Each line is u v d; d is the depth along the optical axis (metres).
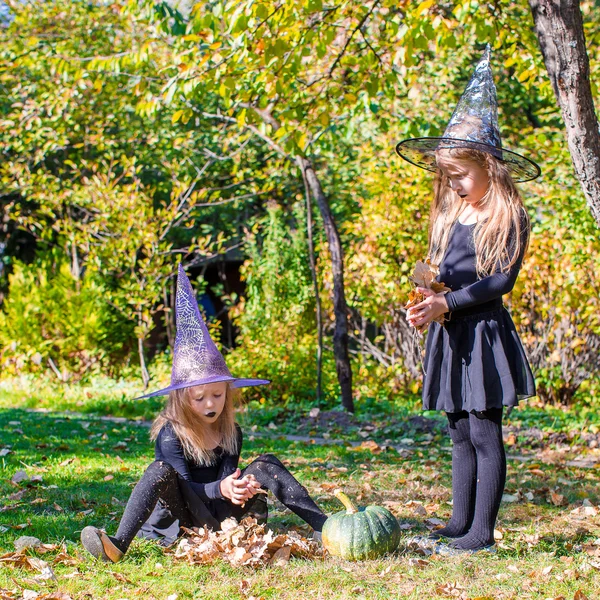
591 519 4.60
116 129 14.84
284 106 7.73
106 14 12.95
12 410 9.84
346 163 13.80
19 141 12.89
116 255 12.77
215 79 6.60
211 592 3.12
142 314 12.64
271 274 12.91
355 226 11.84
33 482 5.30
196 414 3.78
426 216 11.23
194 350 3.78
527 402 10.66
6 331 13.65
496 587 3.22
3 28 13.60
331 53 8.68
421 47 6.51
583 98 4.71
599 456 7.52
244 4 5.62
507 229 3.76
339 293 10.04
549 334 10.68
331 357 12.11
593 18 11.04
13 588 3.12
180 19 7.38
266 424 9.48
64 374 13.41
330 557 3.56
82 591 3.11
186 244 15.74
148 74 11.23
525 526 4.37
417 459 6.89
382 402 10.86
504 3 7.59
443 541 3.84
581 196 9.70
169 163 13.79
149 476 3.62
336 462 6.47
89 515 4.42
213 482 3.75
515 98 14.46
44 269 13.94
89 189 12.61
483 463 3.80
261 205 16.19
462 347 3.81
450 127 3.95
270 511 4.59
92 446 7.13
